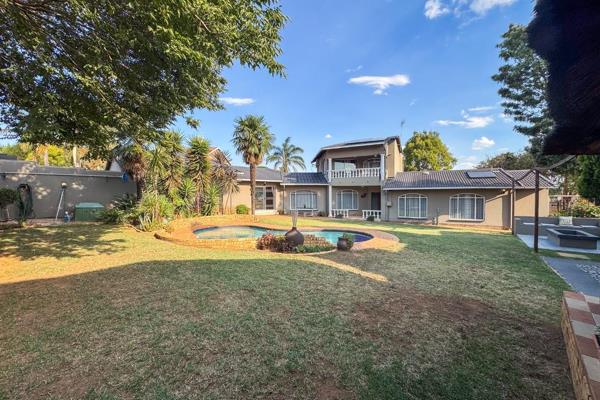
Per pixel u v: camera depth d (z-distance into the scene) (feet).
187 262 25.94
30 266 23.54
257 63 17.93
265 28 16.74
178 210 58.03
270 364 10.78
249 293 18.30
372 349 11.94
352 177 82.23
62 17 14.74
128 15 13.79
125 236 39.14
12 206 53.72
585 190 40.70
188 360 10.91
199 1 12.89
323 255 30.94
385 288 19.81
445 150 130.21
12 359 10.72
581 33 6.65
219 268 24.12
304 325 13.99
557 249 35.91
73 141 23.32
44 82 17.44
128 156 49.55
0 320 13.88
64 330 13.00
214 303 16.53
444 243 39.52
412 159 129.59
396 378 10.09
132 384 9.48
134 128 19.42
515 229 51.37
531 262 28.58
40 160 115.85
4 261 24.82
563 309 14.05
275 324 14.03
